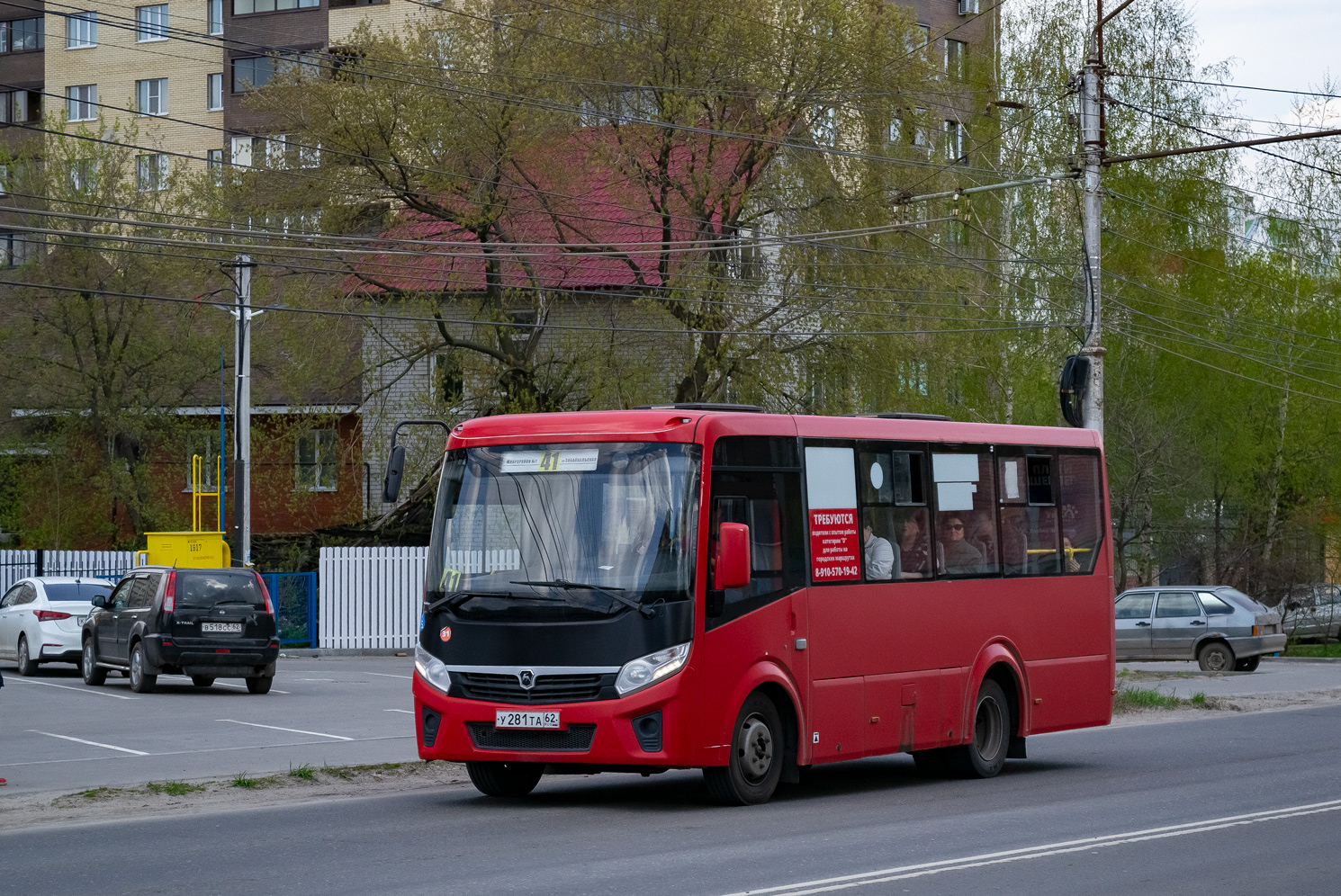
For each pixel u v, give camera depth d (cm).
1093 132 2542
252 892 869
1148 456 4597
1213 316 4703
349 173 3609
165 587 2484
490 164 3597
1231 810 1266
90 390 4928
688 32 3541
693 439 1259
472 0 3691
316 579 3903
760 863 976
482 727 1241
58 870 956
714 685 1232
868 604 1403
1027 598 1611
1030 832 1129
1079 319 4400
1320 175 4762
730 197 3603
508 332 3753
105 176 4909
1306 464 4878
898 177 3709
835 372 3678
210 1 7081
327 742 1798
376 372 3922
